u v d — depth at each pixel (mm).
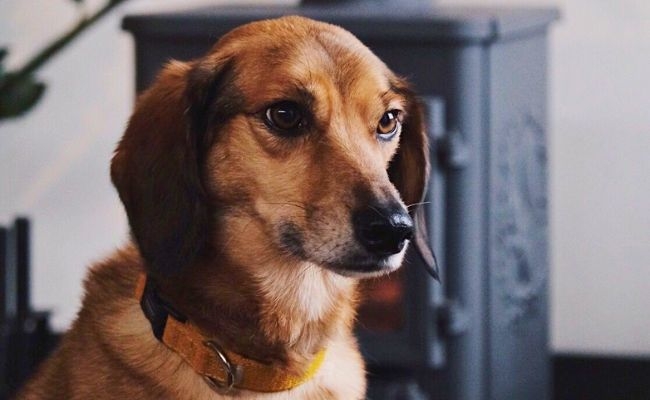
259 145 2143
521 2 3994
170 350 2139
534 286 3646
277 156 2145
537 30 3559
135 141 2170
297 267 2182
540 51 3633
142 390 2127
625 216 4035
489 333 3262
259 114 2139
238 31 2250
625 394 4105
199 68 2176
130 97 4070
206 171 2162
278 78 2139
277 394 2178
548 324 3885
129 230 2270
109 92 4074
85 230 4156
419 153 2438
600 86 3992
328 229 2105
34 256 4168
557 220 4074
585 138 4020
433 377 3223
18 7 4023
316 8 3410
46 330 3467
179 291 2137
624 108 3984
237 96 2148
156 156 2137
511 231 3383
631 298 4074
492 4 4012
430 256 2471
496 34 3102
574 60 3994
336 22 3117
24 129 4102
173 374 2131
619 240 4055
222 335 2143
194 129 2137
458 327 3154
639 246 4043
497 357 3336
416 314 3115
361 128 2201
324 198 2121
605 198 4035
